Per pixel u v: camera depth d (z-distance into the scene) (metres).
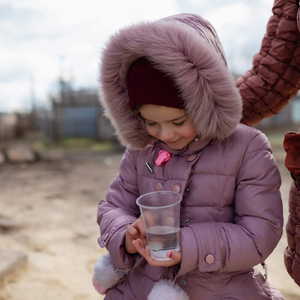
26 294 2.24
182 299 1.06
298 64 1.41
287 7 1.37
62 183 6.31
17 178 6.95
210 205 1.18
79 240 3.21
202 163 1.19
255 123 1.58
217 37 1.28
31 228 3.56
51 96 17.69
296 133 1.01
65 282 2.40
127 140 1.32
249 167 1.16
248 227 1.09
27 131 26.25
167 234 0.98
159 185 1.23
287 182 5.36
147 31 1.07
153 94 1.08
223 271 1.08
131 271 1.25
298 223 1.11
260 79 1.48
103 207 1.38
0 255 2.67
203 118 1.07
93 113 17.75
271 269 2.49
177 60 1.02
